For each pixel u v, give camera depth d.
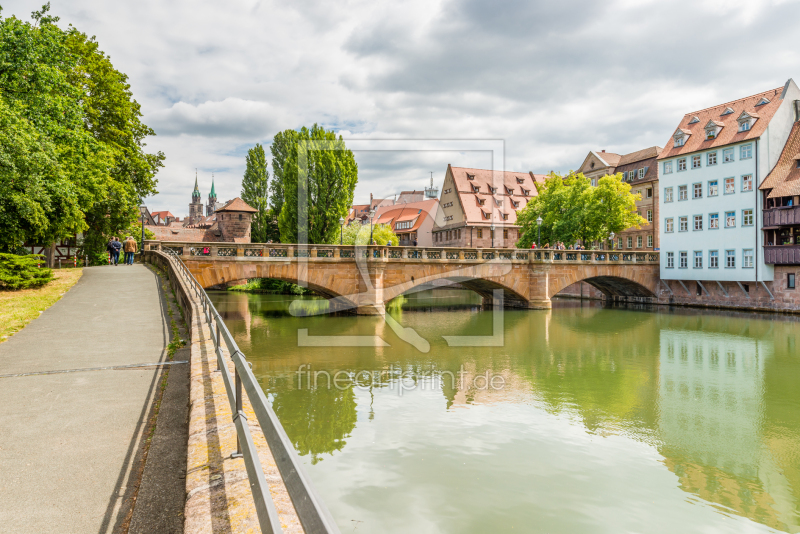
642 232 62.19
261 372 20.94
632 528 9.57
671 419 15.84
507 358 24.52
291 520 3.06
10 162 19.84
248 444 3.32
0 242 21.97
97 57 33.53
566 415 16.11
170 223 168.25
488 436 14.09
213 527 3.21
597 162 69.19
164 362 9.33
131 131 36.44
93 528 3.96
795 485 11.44
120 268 27.62
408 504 10.26
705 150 45.28
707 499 10.74
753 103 44.72
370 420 15.27
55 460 5.20
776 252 39.41
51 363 9.23
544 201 56.06
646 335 31.16
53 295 17.72
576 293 60.16
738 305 43.22
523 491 10.91
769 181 40.41
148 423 6.27
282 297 53.66
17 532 3.87
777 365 23.36
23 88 23.52
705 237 45.44
